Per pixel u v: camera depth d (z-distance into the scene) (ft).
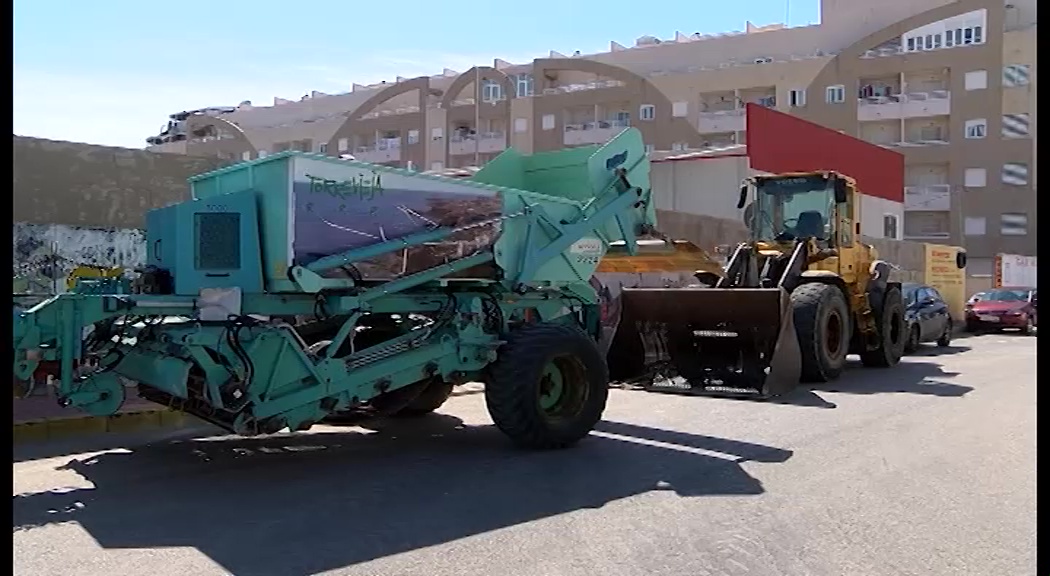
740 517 18.97
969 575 15.76
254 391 21.11
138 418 28.55
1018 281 121.29
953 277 100.22
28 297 20.74
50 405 29.45
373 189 23.25
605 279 48.75
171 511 19.10
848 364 50.75
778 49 198.90
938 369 48.37
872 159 117.80
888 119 179.83
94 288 23.49
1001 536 17.84
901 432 28.63
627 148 30.27
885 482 22.06
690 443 26.71
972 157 172.96
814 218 44.78
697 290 36.45
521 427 24.72
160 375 20.61
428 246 24.16
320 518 18.66
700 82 193.57
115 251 37.50
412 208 23.99
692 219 64.28
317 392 22.17
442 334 24.86
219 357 20.84
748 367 36.76
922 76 180.34
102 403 20.68
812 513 19.31
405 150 211.20
